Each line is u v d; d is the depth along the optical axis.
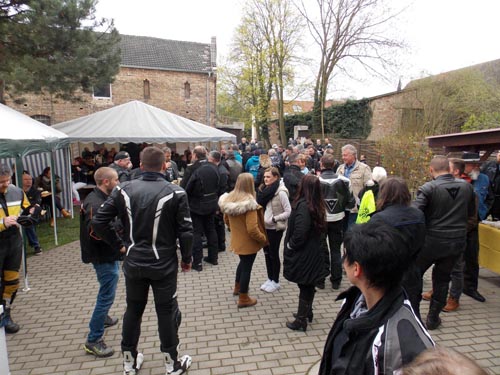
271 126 31.67
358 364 1.26
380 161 13.84
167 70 23.66
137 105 12.00
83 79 9.77
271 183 4.58
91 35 9.30
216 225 6.52
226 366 3.21
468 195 3.51
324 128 23.70
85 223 3.19
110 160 12.48
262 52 23.28
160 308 2.89
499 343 3.55
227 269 5.75
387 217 2.67
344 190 4.74
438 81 15.96
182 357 3.20
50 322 4.05
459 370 0.77
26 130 5.98
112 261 3.28
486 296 4.64
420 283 3.00
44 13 8.26
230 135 13.02
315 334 3.74
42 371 3.16
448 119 15.49
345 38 20.75
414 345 1.16
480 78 15.65
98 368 3.20
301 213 3.46
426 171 11.27
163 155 2.89
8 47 8.75
